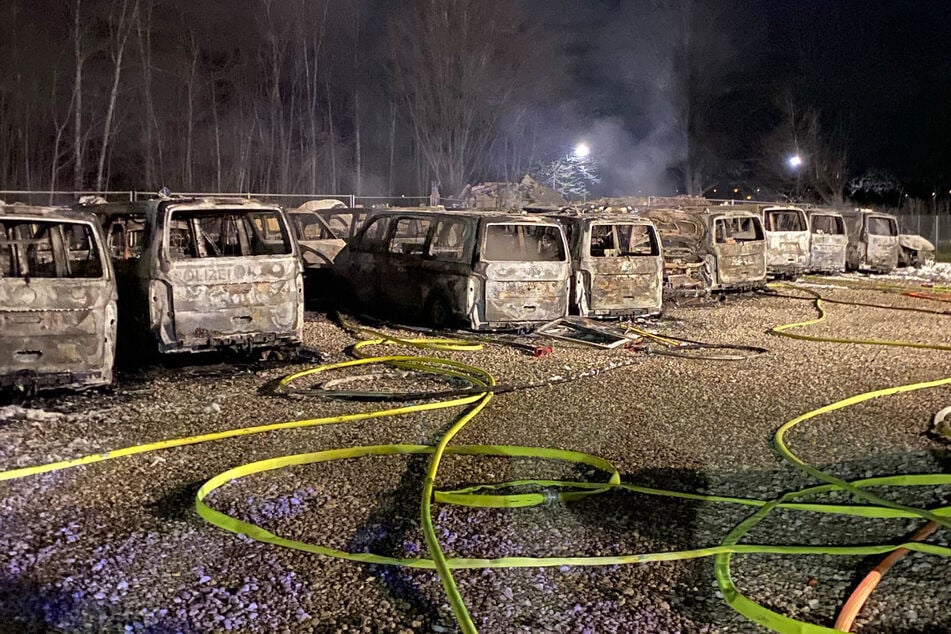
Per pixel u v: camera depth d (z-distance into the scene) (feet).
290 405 24.04
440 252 41.70
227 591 12.96
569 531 15.48
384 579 13.46
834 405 24.47
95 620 12.03
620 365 30.66
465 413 23.47
